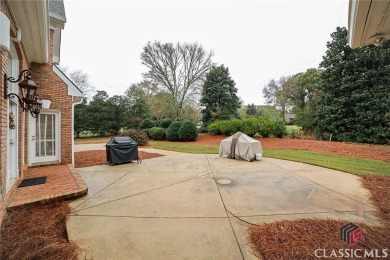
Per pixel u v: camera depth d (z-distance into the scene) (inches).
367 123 515.8
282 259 79.7
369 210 127.6
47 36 176.6
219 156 358.9
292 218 116.9
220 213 125.8
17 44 157.6
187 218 118.9
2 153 108.4
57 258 81.5
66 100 262.8
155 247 90.0
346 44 553.3
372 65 523.2
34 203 131.9
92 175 226.1
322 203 140.6
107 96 888.3
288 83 915.4
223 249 88.3
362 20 131.4
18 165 183.6
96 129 810.8
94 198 153.0
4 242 90.5
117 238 97.2
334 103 572.7
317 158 324.5
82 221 114.9
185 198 153.4
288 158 325.1
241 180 203.5
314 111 660.1
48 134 253.8
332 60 575.2
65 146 262.1
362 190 167.8
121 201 147.1
